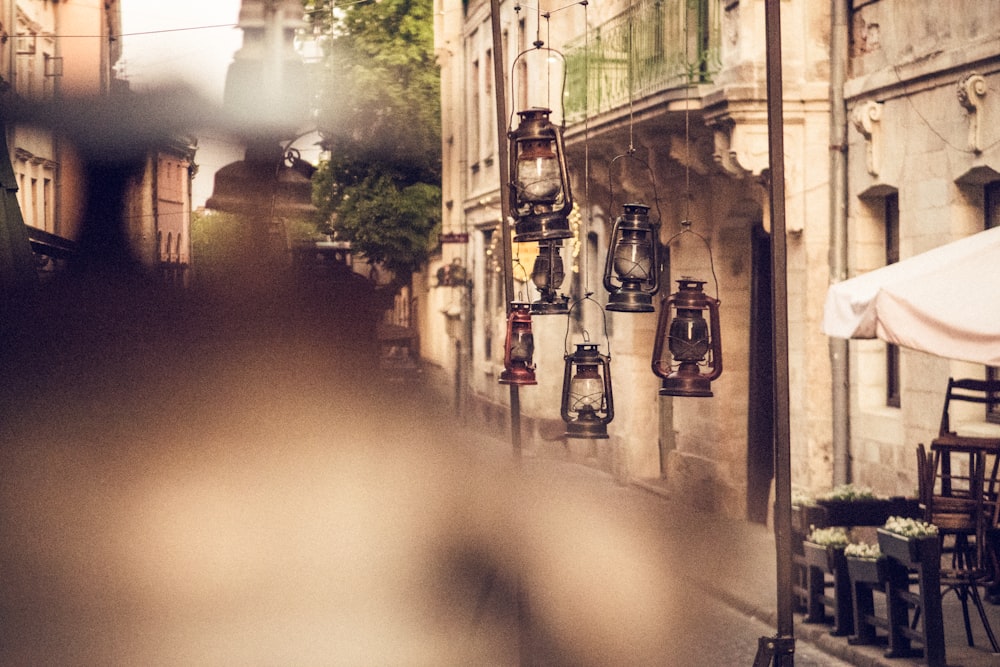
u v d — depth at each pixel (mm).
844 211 18391
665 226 24203
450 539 17141
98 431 17891
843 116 18312
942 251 12406
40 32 40062
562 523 19625
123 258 19375
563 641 12273
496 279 41531
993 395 15273
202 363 19094
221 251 20156
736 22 18594
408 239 53406
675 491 23578
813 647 12727
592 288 29906
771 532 20000
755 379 21641
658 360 9625
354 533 17219
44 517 16547
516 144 9289
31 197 19641
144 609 13133
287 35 19984
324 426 19922
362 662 11094
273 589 13992
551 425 32562
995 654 11711
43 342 17906
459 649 11711
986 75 14914
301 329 20031
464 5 47531
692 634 12844
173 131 19859
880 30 17484
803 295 18969
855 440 18203
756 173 18625
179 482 18234
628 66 20891
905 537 11516
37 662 11055
